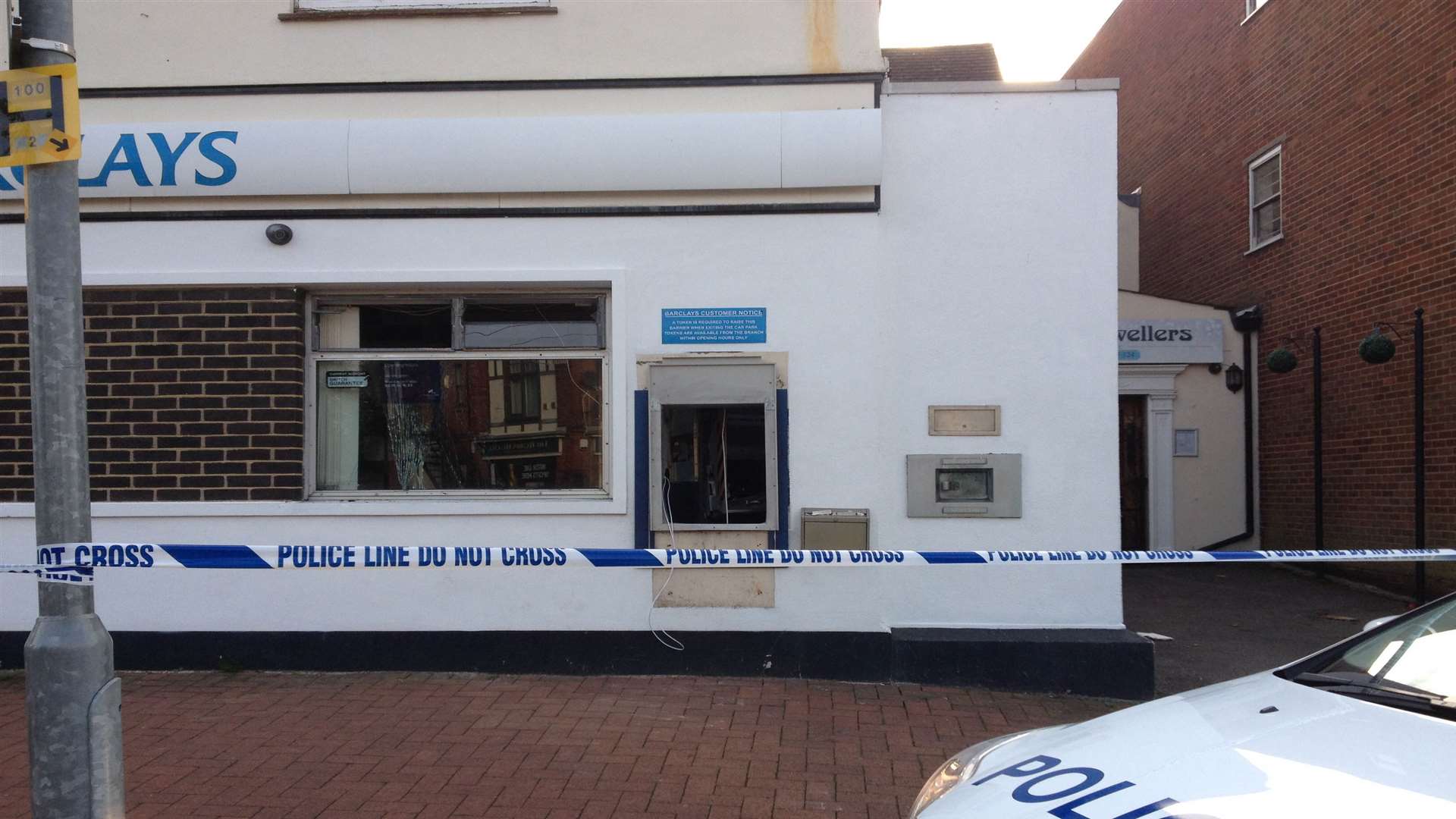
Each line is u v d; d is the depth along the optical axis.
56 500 3.33
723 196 6.41
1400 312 9.56
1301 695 3.12
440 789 4.60
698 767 4.90
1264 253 11.89
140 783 4.62
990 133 6.50
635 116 6.35
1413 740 2.65
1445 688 3.02
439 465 6.69
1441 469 9.07
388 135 6.36
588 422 6.64
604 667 6.34
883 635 6.31
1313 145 10.91
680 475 6.39
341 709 5.70
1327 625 8.58
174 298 6.46
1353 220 10.23
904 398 6.49
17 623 6.47
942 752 5.16
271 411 6.44
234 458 6.43
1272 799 2.41
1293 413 11.27
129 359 6.46
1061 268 6.46
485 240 6.45
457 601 6.39
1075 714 5.84
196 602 6.43
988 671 6.27
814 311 6.38
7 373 6.52
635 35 6.43
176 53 6.46
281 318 6.46
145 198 6.43
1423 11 9.20
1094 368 6.43
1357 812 2.31
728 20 6.42
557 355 6.65
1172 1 14.39
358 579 6.41
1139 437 12.14
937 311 6.49
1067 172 6.47
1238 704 3.13
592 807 4.43
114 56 6.46
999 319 6.47
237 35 6.46
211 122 6.43
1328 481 10.66
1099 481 6.42
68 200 3.38
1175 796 2.51
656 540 6.33
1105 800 2.57
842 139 6.27
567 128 6.35
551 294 6.64
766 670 6.33
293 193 6.40
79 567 3.36
